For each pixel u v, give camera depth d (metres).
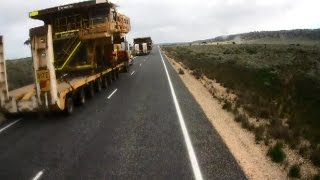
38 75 11.90
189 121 11.52
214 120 11.62
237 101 14.45
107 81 21.30
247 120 11.16
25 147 9.55
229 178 6.93
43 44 11.71
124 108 14.10
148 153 8.55
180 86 19.67
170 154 8.41
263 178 6.94
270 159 7.98
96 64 20.27
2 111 12.76
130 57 35.47
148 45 68.25
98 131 10.79
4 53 12.54
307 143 9.63
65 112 13.11
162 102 14.95
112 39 20.97
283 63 35.50
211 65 32.81
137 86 20.42
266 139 9.20
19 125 12.20
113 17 20.73
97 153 8.73
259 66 32.47
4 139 10.49
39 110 12.28
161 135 10.02
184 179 6.96
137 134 10.23
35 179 7.32
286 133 9.70
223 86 19.73
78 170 7.68
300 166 7.64
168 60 45.16
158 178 7.05
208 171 7.30
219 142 9.21
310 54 45.88
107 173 7.43
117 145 9.29
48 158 8.56
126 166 7.77
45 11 19.20
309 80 21.69
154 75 26.19
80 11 19.36
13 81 22.28
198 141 9.34
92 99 16.70
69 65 19.61
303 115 12.95
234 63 36.44
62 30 19.69
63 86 13.78
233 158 8.01
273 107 13.84
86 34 18.89
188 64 34.06
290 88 18.95
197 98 15.77
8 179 7.42
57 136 10.48
